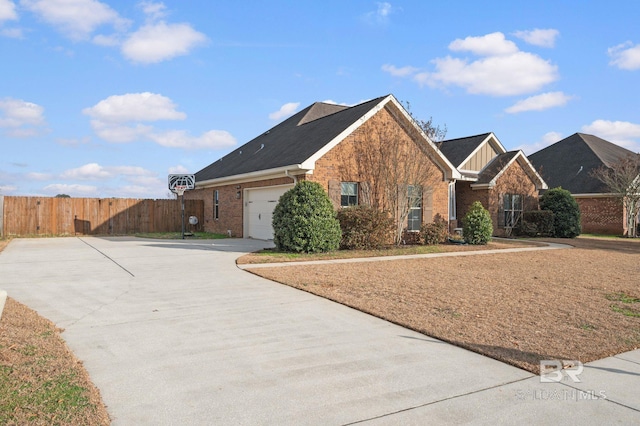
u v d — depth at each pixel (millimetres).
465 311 7012
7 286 8719
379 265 11836
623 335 5902
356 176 16750
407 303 7508
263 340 5613
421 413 3766
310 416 3682
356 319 6609
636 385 4387
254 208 20328
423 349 5344
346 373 4594
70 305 7262
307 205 14117
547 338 5730
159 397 3986
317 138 17578
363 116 16781
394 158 16875
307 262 12203
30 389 3889
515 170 24516
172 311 6957
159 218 25078
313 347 5375
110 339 5574
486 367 4801
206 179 24219
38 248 15719
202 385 4254
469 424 3600
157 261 12250
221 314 6809
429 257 13859
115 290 8438
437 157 18578
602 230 27359
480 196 23938
